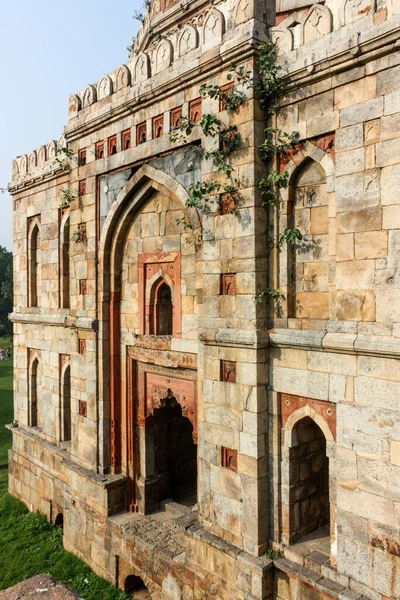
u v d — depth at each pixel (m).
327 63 6.14
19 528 12.46
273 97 6.91
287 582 6.69
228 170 7.18
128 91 9.20
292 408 6.89
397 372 5.59
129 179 9.52
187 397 8.88
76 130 10.66
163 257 9.17
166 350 9.12
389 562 5.67
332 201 6.38
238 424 7.22
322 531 7.34
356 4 6.00
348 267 6.09
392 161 5.66
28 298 14.36
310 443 7.25
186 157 8.23
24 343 14.58
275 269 7.07
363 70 5.89
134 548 9.02
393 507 5.63
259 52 6.85
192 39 7.88
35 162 13.70
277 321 7.04
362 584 5.92
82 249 10.86
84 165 10.72
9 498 14.43
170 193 8.76
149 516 9.84
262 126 7.04
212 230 7.59
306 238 6.86
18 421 14.95
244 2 6.96
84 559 10.51
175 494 10.95
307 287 6.86
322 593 6.28
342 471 6.13
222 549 7.20
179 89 8.09
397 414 5.59
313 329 6.55
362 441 5.93
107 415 10.36
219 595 7.29
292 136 6.68
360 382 5.95
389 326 5.68
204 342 7.70
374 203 5.83
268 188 7.05
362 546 5.92
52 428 13.15
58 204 12.72
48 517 12.66
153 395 9.76
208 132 7.44
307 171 6.83
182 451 11.55
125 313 10.24
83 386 10.79
